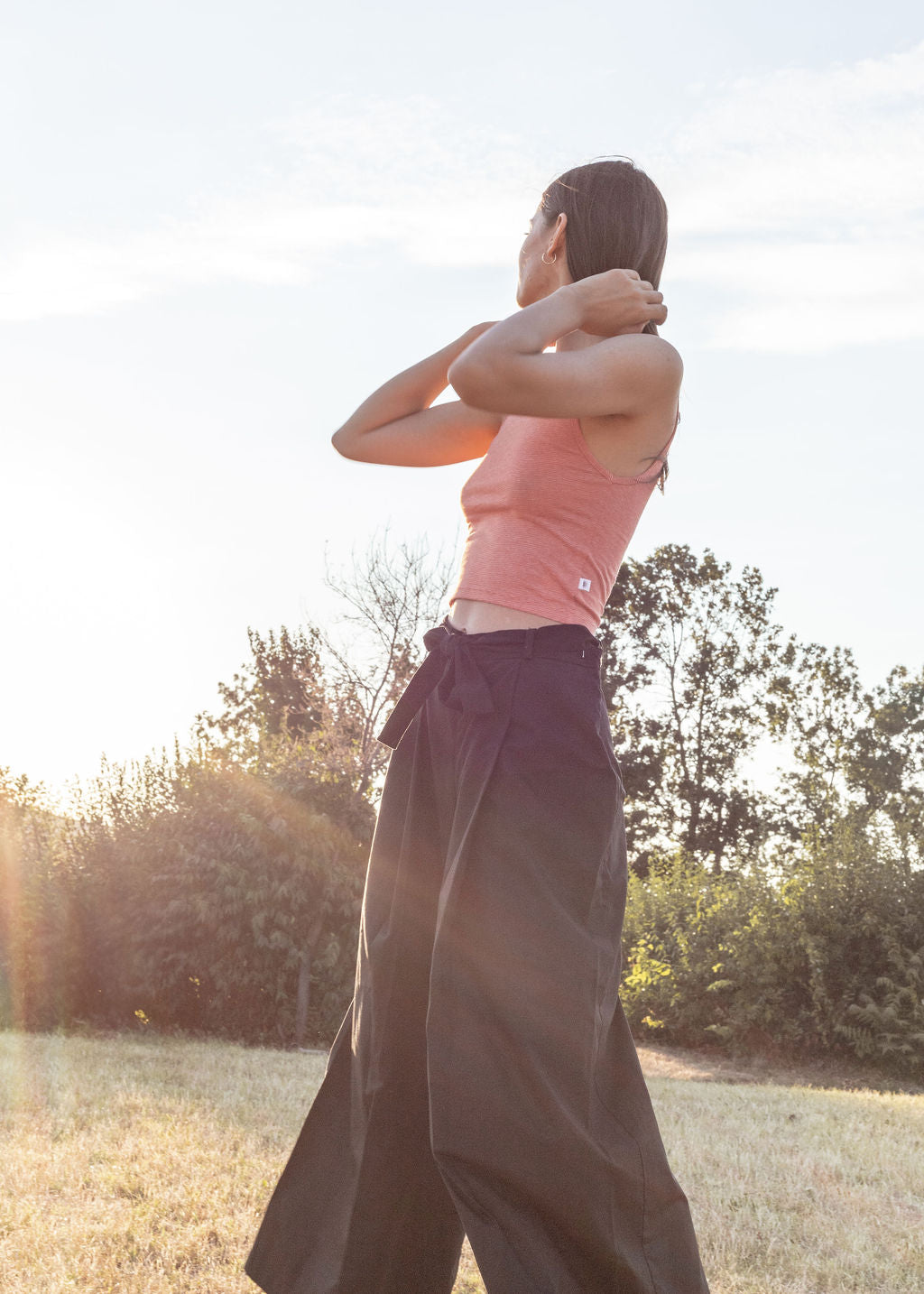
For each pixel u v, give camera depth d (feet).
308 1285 5.45
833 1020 44.73
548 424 5.17
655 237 5.45
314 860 40.32
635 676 113.60
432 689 5.57
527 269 5.65
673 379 5.06
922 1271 11.41
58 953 40.83
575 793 4.94
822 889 46.47
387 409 6.64
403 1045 5.38
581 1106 4.69
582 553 5.23
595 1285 4.67
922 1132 21.02
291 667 102.17
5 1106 17.63
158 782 43.37
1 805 44.27
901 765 117.29
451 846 5.02
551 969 4.68
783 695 114.42
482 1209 4.56
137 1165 13.53
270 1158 14.42
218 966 39.96
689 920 50.49
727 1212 13.55
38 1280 9.21
